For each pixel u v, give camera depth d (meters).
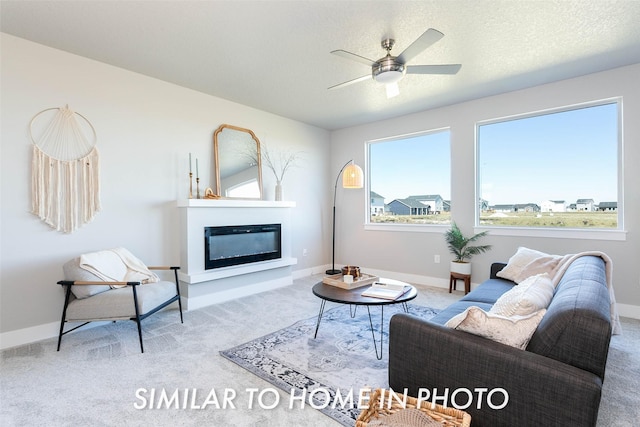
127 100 3.18
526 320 1.42
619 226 3.20
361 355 2.37
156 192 3.40
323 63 3.01
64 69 2.79
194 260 3.45
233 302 3.67
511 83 3.48
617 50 2.75
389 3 2.12
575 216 3.46
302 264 5.11
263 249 4.18
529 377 1.27
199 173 3.75
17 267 2.57
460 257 4.06
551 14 2.23
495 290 2.62
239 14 2.24
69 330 2.71
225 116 4.01
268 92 3.76
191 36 2.54
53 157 2.74
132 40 2.60
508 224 3.88
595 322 1.21
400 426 1.31
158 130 3.41
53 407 1.76
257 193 4.32
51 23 2.36
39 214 2.66
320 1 2.10
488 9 2.18
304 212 5.12
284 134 4.77
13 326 2.55
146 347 2.49
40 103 2.68
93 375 2.08
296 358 2.31
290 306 3.53
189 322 3.03
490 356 1.36
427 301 3.68
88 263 2.54
